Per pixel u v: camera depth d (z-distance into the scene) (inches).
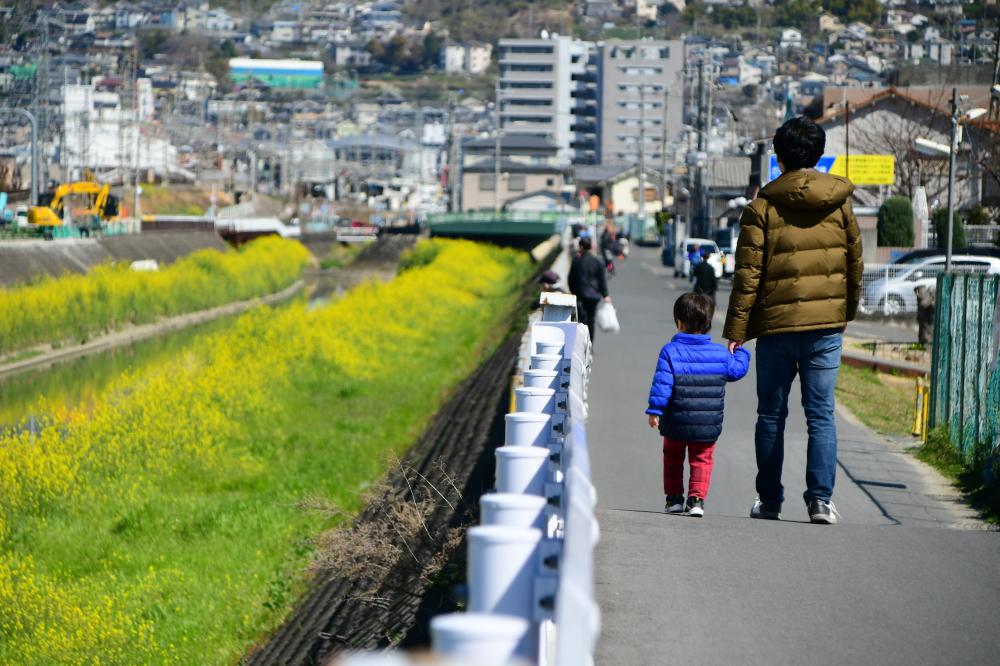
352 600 948.6
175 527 1406.3
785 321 561.6
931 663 369.1
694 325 594.2
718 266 2488.9
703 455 594.2
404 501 991.6
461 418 1748.3
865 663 367.6
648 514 578.6
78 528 1401.3
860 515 735.7
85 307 3806.6
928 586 451.5
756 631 394.6
